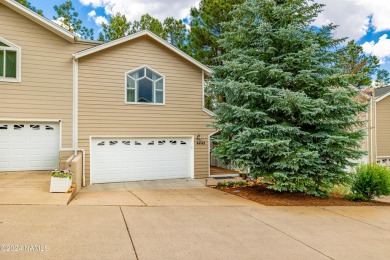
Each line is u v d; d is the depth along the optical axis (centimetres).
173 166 1322
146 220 578
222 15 1933
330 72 934
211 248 446
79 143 1152
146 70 1273
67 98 1143
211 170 1539
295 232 545
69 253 405
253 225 579
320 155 872
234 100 963
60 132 1129
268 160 874
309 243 488
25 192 756
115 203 723
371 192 932
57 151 1146
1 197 698
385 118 1808
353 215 702
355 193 949
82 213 604
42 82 1111
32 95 1096
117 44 1205
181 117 1334
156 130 1285
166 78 1308
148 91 1277
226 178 1388
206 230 533
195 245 456
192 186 1155
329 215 691
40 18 1081
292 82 912
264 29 913
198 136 1365
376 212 748
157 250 430
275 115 920
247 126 921
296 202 826
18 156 1101
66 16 2338
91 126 1172
